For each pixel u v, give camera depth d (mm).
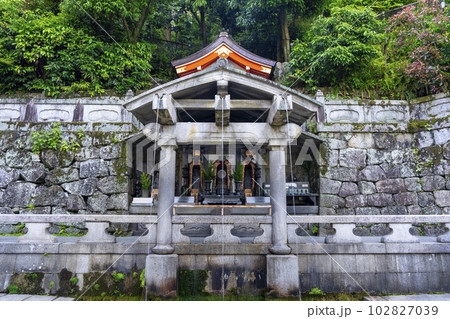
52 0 12453
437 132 8492
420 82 9945
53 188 8469
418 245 5402
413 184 8586
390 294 5223
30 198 8367
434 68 9023
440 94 9023
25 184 8445
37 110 9570
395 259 5398
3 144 8695
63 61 10242
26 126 9000
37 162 8602
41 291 5227
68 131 8891
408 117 9594
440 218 5348
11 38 9930
